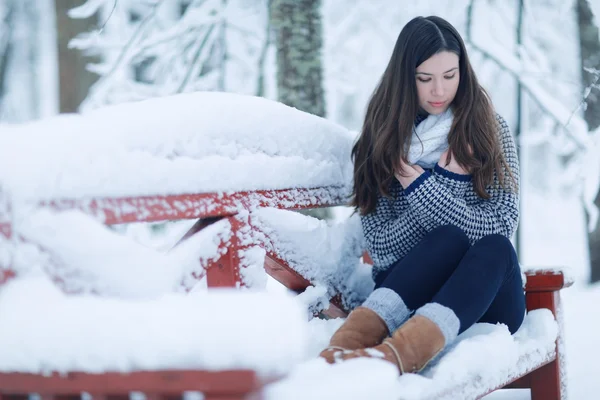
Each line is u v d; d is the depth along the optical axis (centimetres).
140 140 145
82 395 112
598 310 516
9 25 821
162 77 466
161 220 151
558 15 575
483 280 163
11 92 841
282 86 374
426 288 171
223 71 468
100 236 128
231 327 96
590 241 641
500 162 205
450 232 181
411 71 206
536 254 896
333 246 221
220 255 171
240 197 178
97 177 133
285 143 197
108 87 441
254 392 97
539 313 222
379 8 544
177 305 102
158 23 497
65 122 136
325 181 218
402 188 214
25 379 111
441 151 212
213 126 167
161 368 99
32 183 122
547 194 1063
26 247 121
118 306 106
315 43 374
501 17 538
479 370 162
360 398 107
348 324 162
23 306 114
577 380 304
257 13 498
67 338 107
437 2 530
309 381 105
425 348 149
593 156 423
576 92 534
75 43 444
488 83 561
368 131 218
